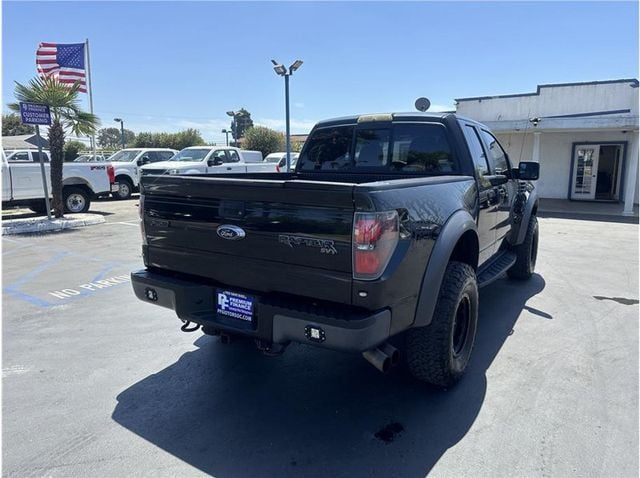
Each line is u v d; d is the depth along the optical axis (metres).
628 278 6.60
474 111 20.55
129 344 4.34
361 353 2.76
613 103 17.84
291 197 2.64
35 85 11.88
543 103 19.06
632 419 3.01
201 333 4.61
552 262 7.70
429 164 4.21
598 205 17.67
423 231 2.88
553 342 4.27
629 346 4.18
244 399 3.34
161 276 3.36
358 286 2.51
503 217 4.98
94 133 13.06
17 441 2.85
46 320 5.00
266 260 2.79
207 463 2.64
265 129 49.53
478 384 3.50
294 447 2.77
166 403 3.29
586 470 2.53
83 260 7.95
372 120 4.50
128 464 2.63
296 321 2.65
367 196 2.44
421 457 2.67
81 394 3.42
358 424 3.01
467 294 3.41
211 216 2.99
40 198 12.88
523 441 2.80
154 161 20.94
